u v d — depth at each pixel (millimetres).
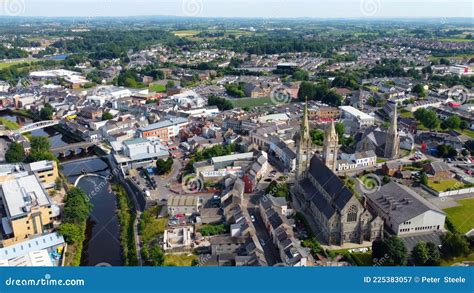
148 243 177500
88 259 173125
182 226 186000
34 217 186250
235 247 165000
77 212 192000
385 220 185375
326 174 192125
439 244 167875
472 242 161375
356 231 169250
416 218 175125
